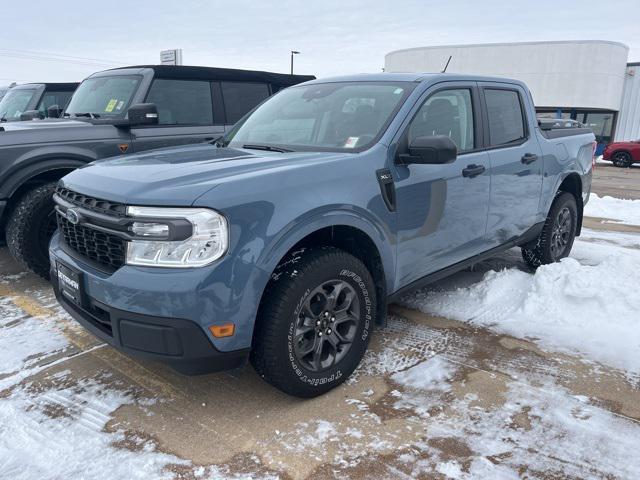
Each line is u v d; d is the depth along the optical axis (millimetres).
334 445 2424
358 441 2451
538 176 4414
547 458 2332
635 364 3162
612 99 26719
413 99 3297
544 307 3881
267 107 4000
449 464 2289
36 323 3756
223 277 2285
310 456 2350
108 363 3191
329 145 3215
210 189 2340
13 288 4492
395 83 3510
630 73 28391
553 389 2898
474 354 3303
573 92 26547
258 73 6379
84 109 5668
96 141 4785
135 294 2297
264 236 2385
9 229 4273
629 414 2670
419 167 3197
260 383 2979
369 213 2861
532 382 2971
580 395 2840
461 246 3689
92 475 2229
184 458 2340
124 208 2389
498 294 4207
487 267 5133
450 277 4793
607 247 6047
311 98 3732
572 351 3346
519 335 3578
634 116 28625
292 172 2607
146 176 2555
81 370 3107
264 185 2467
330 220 2660
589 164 5363
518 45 27016
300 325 2660
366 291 2914
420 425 2568
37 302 4160
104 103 5547
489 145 3920
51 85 8844
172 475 2230
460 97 3746
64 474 2234
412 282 3383
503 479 2201
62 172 4645
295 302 2535
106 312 2541
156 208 2311
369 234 2887
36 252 4289
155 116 4980
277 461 2318
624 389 2906
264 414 2668
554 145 4703
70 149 4590
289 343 2557
